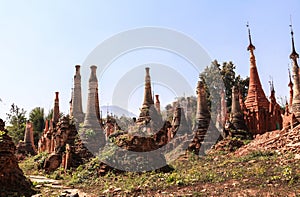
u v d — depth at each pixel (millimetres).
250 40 37969
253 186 14398
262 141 24312
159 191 15359
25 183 18469
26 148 40469
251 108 35094
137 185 17062
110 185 18188
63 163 25328
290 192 12898
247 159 20688
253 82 36500
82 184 19891
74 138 28312
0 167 17500
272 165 17953
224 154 25922
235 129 31234
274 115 34156
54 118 39062
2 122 19453
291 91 38969
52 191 17781
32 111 58438
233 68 52156
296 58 30203
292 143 21188
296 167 16438
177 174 18625
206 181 16438
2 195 16391
